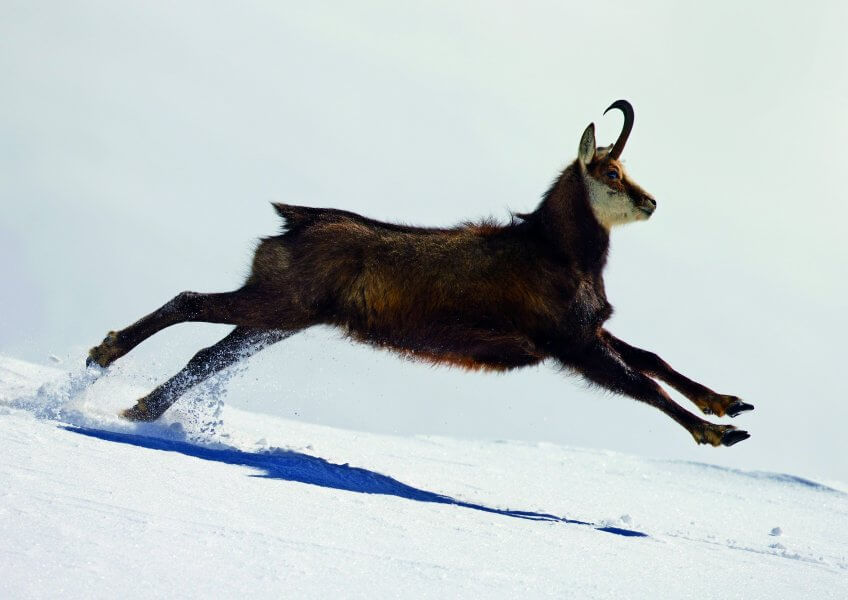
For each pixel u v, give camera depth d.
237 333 28.78
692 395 28.50
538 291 27.50
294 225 27.58
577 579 18.50
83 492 18.14
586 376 28.41
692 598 18.53
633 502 34.00
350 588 15.49
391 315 27.09
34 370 32.09
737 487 42.69
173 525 17.17
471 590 16.52
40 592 13.34
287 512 19.78
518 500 29.66
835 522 35.75
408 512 22.39
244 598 14.30
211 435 28.72
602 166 28.78
